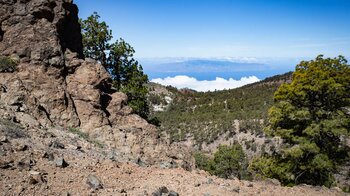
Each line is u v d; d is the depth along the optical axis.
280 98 24.23
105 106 20.56
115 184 10.38
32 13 19.86
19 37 19.12
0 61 17.17
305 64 24.44
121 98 21.53
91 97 19.28
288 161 23.66
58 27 21.23
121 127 19.61
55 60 19.22
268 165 24.45
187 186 11.04
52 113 17.16
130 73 35.06
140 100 33.66
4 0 19.62
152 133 20.30
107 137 17.73
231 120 179.50
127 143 17.98
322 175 23.12
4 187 8.16
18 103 15.48
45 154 11.07
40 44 19.17
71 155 12.34
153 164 16.47
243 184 12.39
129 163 13.73
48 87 17.83
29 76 17.77
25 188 8.35
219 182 12.22
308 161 22.72
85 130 17.77
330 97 23.25
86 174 10.59
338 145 23.83
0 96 15.42
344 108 23.73
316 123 22.64
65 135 15.34
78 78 20.11
